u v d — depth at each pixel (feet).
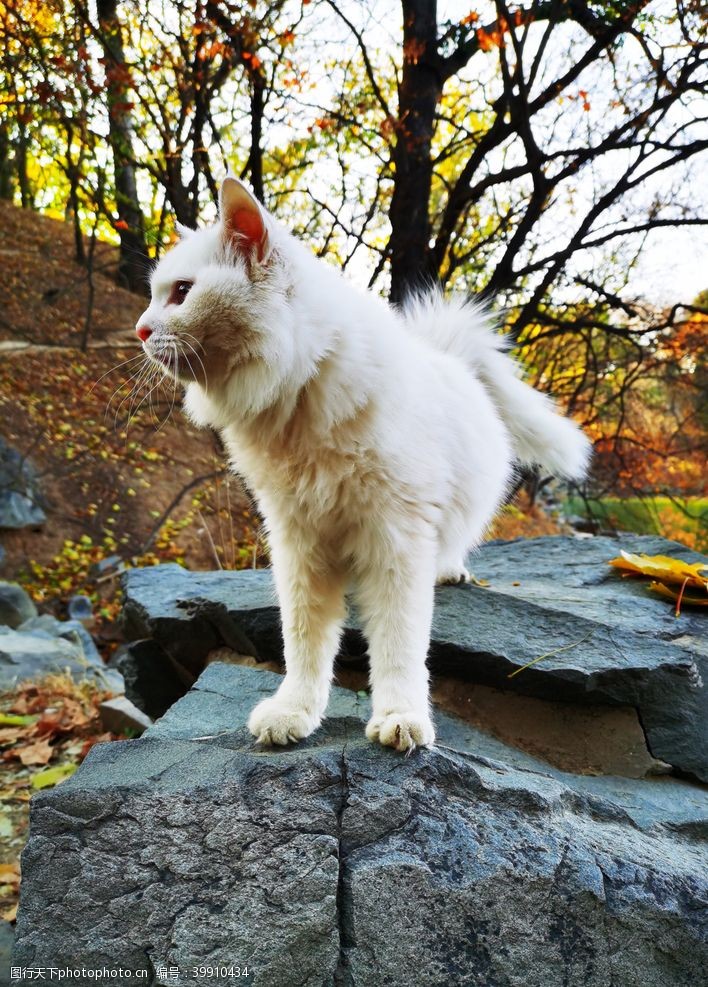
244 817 1.48
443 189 6.77
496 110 5.13
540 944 1.45
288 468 1.72
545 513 10.75
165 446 8.73
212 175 5.60
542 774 1.78
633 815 1.81
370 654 1.76
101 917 1.41
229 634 2.61
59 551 7.07
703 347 6.27
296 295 1.67
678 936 1.53
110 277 11.96
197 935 1.39
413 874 1.44
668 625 2.34
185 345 1.67
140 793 1.50
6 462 7.26
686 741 2.09
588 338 6.10
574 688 2.07
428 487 1.75
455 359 2.61
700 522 7.62
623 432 7.34
